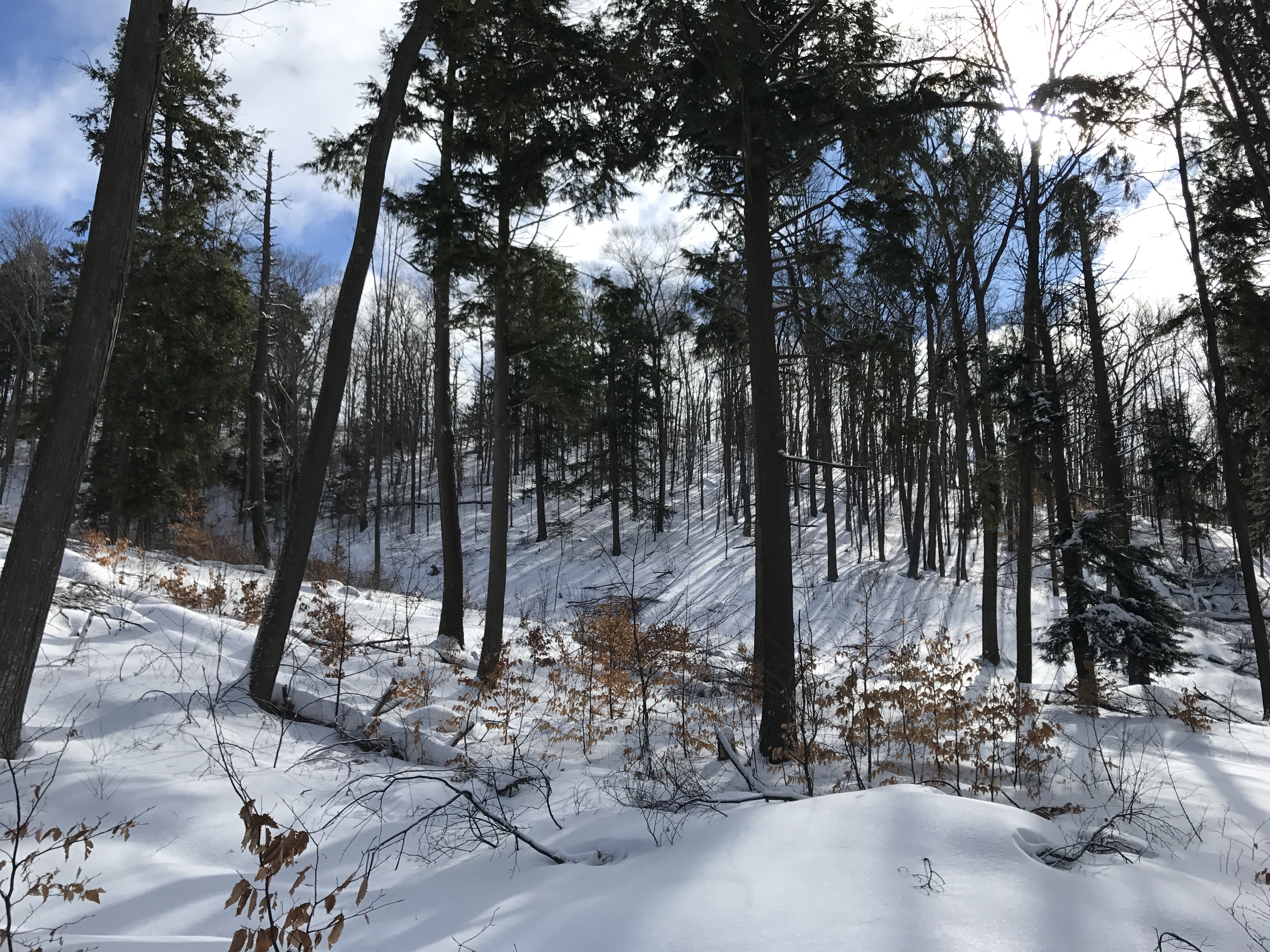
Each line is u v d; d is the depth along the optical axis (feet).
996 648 55.36
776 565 28.78
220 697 23.68
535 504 127.75
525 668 38.58
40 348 65.98
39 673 22.74
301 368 107.45
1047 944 9.64
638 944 9.90
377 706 26.11
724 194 38.96
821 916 10.22
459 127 40.42
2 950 11.03
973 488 49.42
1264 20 29.17
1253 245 43.62
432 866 15.84
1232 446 44.11
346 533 123.03
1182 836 16.10
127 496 59.77
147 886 13.84
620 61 28.50
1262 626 40.60
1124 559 39.14
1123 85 30.91
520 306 41.81
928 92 27.22
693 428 142.20
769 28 27.73
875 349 35.32
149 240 57.16
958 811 13.41
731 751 24.82
